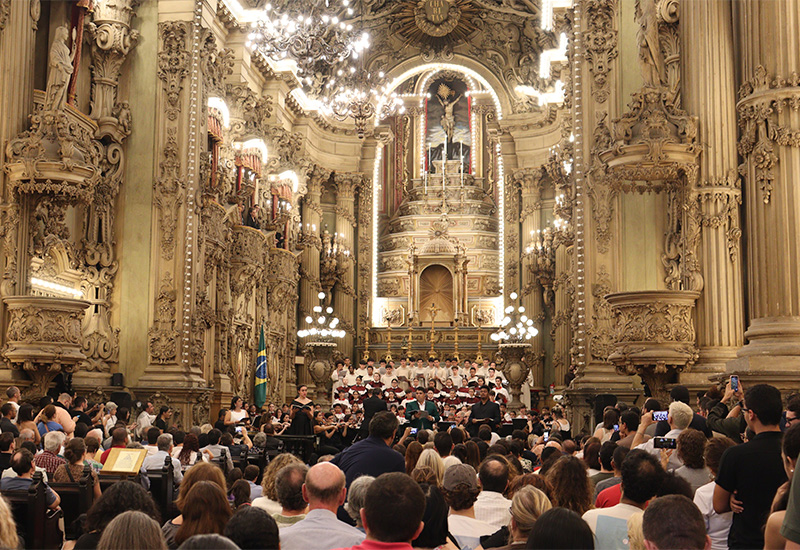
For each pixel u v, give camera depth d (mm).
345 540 4789
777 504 4316
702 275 13297
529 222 38781
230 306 26141
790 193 10578
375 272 42469
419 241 43125
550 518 3639
